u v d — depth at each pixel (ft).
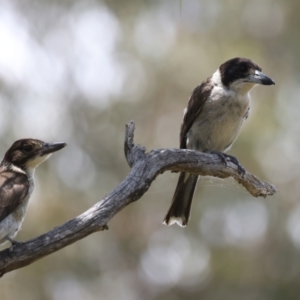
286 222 51.70
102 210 27.96
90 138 50.80
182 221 37.27
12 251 26.99
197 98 37.11
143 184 29.12
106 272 50.01
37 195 47.70
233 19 52.47
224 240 51.13
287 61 53.47
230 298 51.44
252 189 34.37
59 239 27.27
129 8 51.72
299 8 53.93
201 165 32.17
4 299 47.11
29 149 33.42
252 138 49.29
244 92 37.04
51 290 47.96
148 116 50.21
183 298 51.80
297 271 51.62
